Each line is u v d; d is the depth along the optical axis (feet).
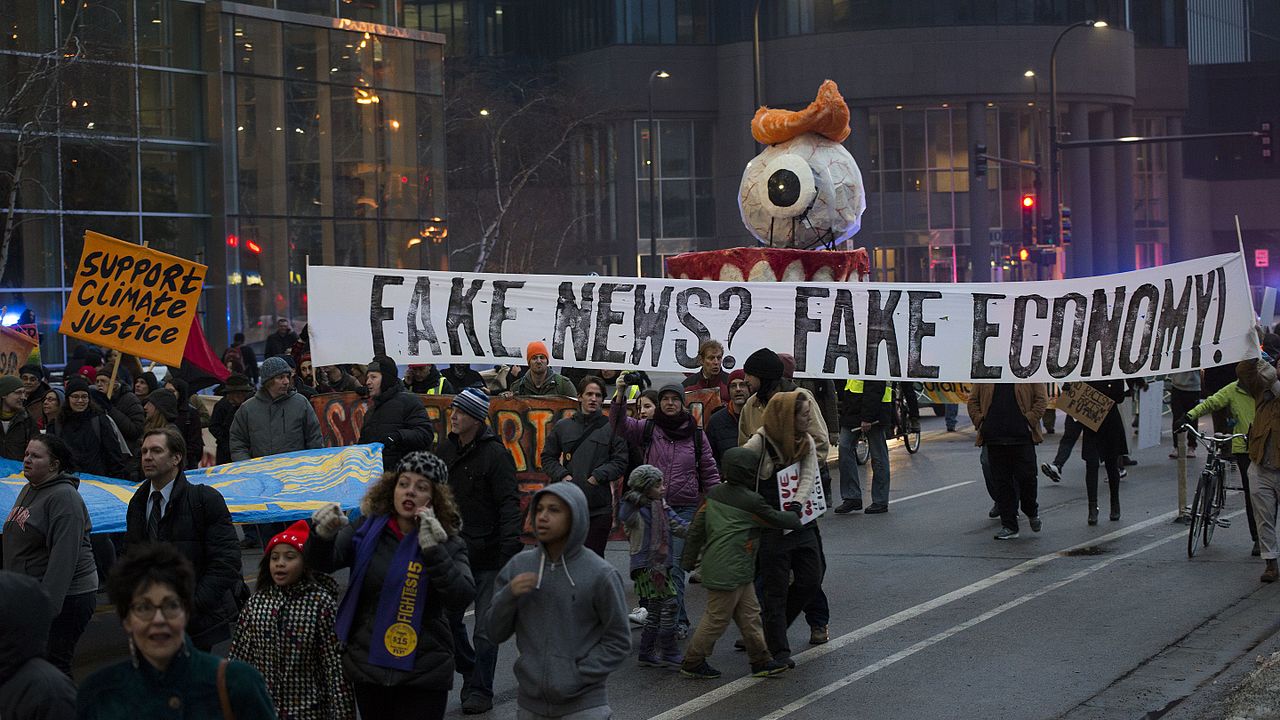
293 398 39.45
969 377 42.98
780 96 216.95
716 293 43.47
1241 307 39.88
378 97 129.80
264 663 19.54
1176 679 27.81
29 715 13.46
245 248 120.67
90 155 112.57
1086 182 218.59
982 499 53.21
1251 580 36.99
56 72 103.76
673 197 223.30
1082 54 214.48
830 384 46.37
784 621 29.12
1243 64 295.48
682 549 32.01
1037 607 34.53
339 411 48.37
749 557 28.04
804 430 29.32
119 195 114.62
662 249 222.28
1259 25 344.69
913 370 43.24
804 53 214.28
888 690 27.55
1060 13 213.46
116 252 42.70
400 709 19.86
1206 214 282.15
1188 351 40.63
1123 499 51.85
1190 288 40.63
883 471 50.47
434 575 19.48
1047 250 136.98
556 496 19.33
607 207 223.10
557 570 19.52
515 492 26.76
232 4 118.83
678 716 26.11
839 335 43.42
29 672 13.57
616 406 31.83
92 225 112.88
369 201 129.08
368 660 19.70
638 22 220.64
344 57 127.03
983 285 42.78
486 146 194.18
